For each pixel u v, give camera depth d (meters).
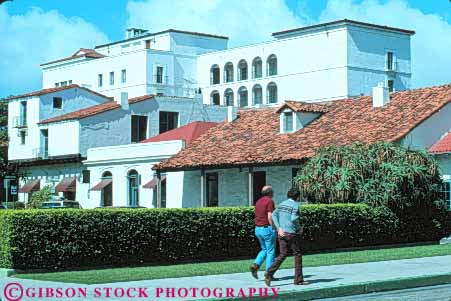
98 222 22.42
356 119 40.22
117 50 117.44
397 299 16.27
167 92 102.81
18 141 66.81
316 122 42.06
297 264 17.55
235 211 25.36
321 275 19.38
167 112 62.16
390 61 93.94
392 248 28.92
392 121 38.09
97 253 22.38
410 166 29.81
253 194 41.09
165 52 103.06
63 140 59.69
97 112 58.53
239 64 101.19
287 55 95.25
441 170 31.69
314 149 37.72
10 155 67.50
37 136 64.31
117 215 22.80
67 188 56.91
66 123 59.28
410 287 18.67
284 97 95.25
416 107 38.59
